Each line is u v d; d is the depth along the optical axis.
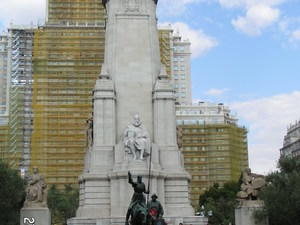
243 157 140.12
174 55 165.12
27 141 119.75
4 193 50.25
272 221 46.97
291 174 46.09
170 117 56.44
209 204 88.50
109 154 54.66
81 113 118.38
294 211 44.94
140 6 60.03
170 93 56.91
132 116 56.59
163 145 55.50
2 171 50.25
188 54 165.75
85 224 50.97
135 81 57.56
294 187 45.03
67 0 130.38
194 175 132.88
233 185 100.88
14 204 54.31
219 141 135.50
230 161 134.38
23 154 118.62
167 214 53.00
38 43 122.81
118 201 52.22
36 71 120.88
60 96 119.38
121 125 56.34
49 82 120.12
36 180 47.97
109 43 59.25
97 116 55.84
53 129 116.69
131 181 28.39
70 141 115.88
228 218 82.44
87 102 119.31
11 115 121.25
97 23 128.88
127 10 59.72
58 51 122.25
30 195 47.53
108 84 56.62
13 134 119.62
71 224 51.28
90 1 130.62
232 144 136.62
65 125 116.94
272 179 47.38
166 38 151.00
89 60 122.06
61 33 123.50
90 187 53.41
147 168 52.50
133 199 28.16
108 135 55.38
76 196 91.56
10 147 118.50
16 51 126.44
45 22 127.00
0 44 158.75
